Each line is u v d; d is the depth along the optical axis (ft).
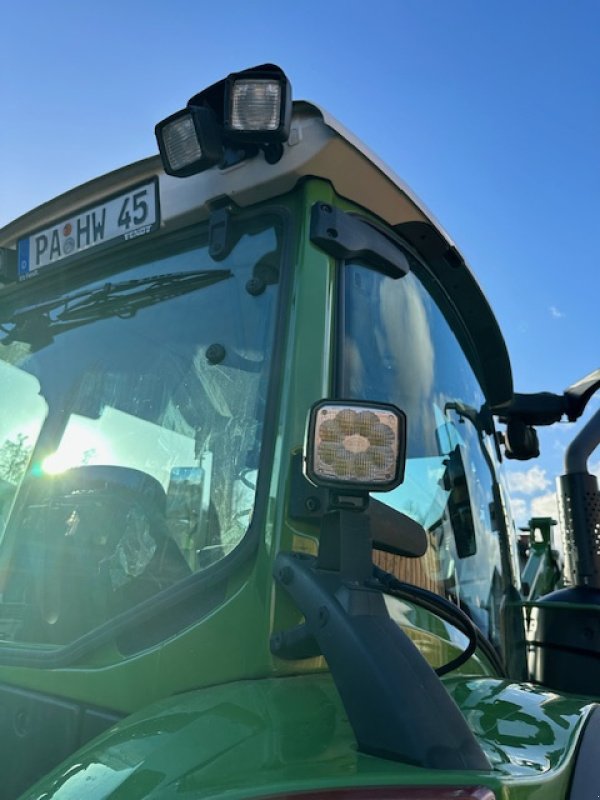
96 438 7.00
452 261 7.61
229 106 5.88
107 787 3.77
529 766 3.97
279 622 4.93
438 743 3.66
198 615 5.26
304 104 6.09
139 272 7.20
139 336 6.99
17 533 7.20
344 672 4.04
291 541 5.14
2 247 8.42
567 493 8.78
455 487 7.22
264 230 6.30
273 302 6.06
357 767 3.58
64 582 6.52
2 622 6.85
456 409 7.64
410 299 7.07
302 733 3.98
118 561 6.22
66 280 7.84
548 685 7.95
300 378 5.57
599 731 4.85
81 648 5.60
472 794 3.37
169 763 3.81
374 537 5.36
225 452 5.91
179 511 6.00
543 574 13.73
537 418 9.99
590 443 8.82
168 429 6.43
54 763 5.47
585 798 4.12
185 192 6.68
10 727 5.87
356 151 6.15
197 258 6.73
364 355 6.15
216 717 4.24
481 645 6.64
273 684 4.68
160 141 6.34
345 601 4.27
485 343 8.61
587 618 7.86
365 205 6.56
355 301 6.19
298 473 5.27
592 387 9.58
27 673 5.86
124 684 5.27
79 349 7.53
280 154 6.07
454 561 6.92
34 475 7.36
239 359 6.10
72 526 6.70
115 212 7.31
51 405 7.61
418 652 4.15
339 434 4.27
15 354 8.13
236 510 5.64
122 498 6.46
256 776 3.51
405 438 4.38
